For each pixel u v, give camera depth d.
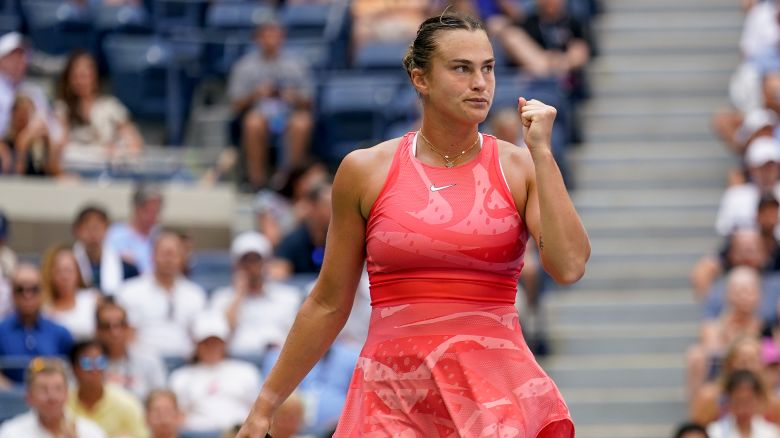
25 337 32.09
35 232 41.75
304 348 14.30
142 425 30.23
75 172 44.03
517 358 13.71
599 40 51.94
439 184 13.75
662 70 50.41
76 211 42.06
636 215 44.62
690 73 50.38
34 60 51.66
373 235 13.84
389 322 13.84
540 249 13.43
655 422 38.06
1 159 41.94
